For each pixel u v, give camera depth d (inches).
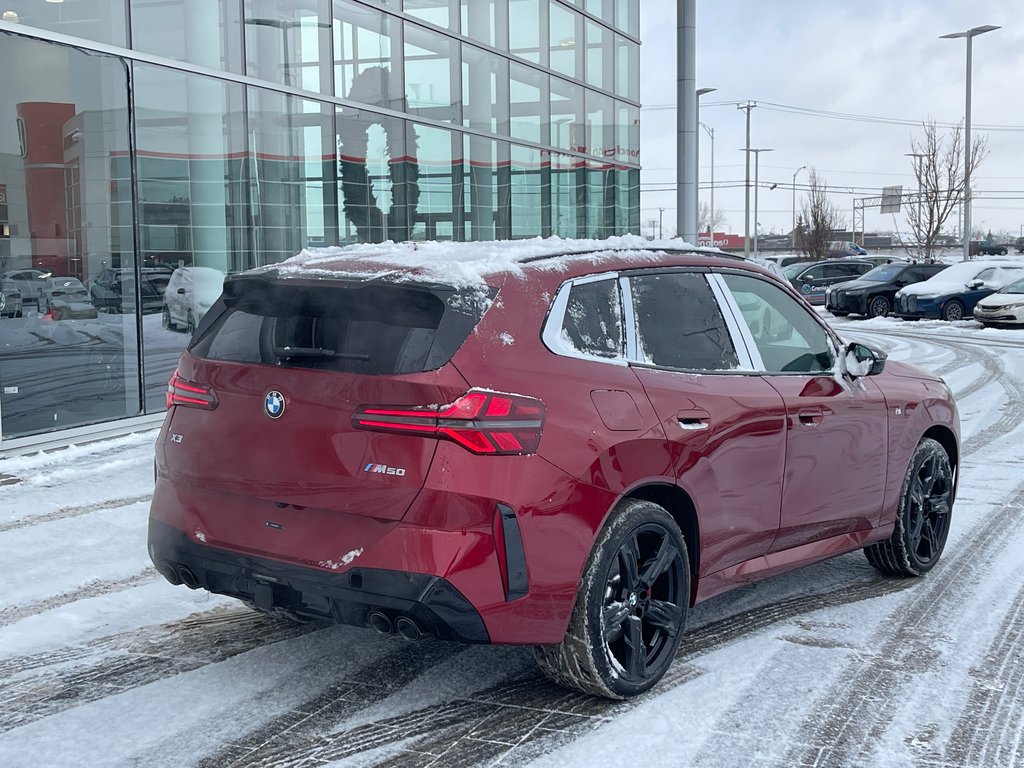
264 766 136.3
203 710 154.3
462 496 138.1
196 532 155.9
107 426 395.5
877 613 201.9
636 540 157.2
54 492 299.0
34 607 201.2
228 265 468.4
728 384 176.9
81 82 391.2
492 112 695.7
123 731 147.0
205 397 157.6
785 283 202.7
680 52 657.6
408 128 607.2
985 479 329.4
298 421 146.8
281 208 503.8
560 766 136.6
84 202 392.2
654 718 151.6
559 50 784.3
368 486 140.9
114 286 405.7
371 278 148.6
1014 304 1032.8
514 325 149.8
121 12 408.8
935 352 792.9
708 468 168.2
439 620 137.9
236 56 471.5
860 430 203.5
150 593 210.2
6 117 362.6
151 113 425.4
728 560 177.8
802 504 190.5
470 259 158.6
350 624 143.6
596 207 852.0
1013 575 227.5
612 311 165.0
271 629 190.4
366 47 568.1
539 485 143.3
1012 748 142.6
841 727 148.9
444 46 642.2
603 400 153.9
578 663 151.3
